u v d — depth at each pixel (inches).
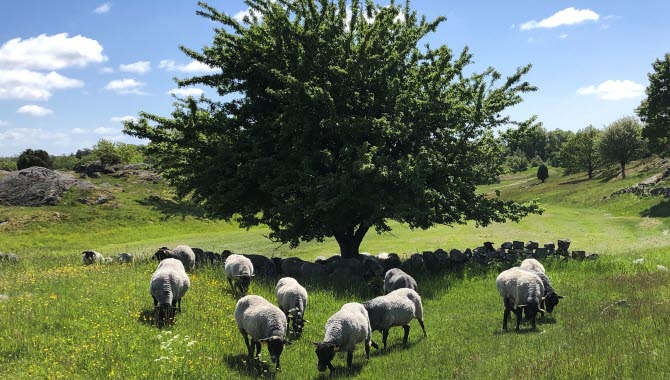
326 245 1606.8
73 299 600.7
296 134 973.8
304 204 890.7
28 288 660.1
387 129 879.1
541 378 356.2
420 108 936.9
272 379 445.1
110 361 425.7
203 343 499.8
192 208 2245.3
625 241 1483.8
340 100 930.7
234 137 965.8
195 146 964.0
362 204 889.5
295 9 975.6
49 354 430.0
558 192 3282.5
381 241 1652.3
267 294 713.0
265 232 1969.7
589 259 981.2
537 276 601.3
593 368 362.6
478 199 989.8
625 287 703.1
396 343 552.4
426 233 1849.2
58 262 947.3
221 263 890.7
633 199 2375.7
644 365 361.1
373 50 953.5
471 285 841.5
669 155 2409.0
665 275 750.5
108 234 1815.9
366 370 462.9
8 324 488.1
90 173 2544.3
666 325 463.2
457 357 466.3
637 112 2399.1
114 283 695.7
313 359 502.9
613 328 480.4
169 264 627.2
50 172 2167.8
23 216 1822.1
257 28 993.5
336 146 994.7
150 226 1963.6
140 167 2719.0
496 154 1037.2
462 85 1033.5
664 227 1715.1
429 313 685.9
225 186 919.0
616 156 3174.2
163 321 537.3
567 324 542.0
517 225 1994.3
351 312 486.9
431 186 948.6
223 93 994.1
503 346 483.8
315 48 946.7
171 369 419.5
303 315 587.2
